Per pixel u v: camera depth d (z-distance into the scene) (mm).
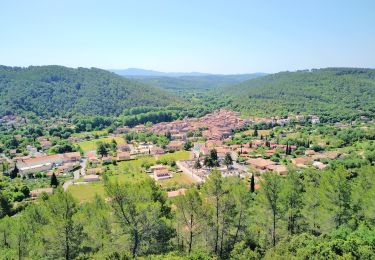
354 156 142375
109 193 41344
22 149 189375
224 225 47969
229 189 47844
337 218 48375
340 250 34500
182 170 144750
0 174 143750
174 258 35625
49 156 169125
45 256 41938
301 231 50281
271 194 50000
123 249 41062
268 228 51188
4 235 47906
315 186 61656
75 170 155375
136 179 129500
